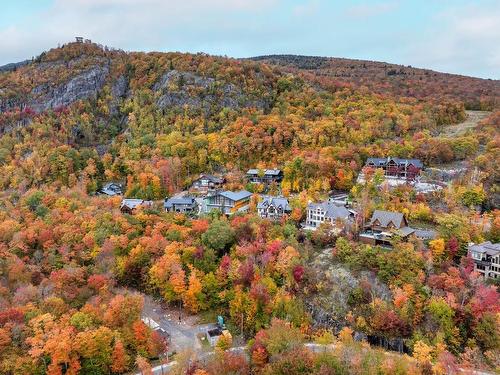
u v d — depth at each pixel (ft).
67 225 453.17
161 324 370.73
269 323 346.33
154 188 590.14
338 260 385.09
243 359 299.58
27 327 307.78
